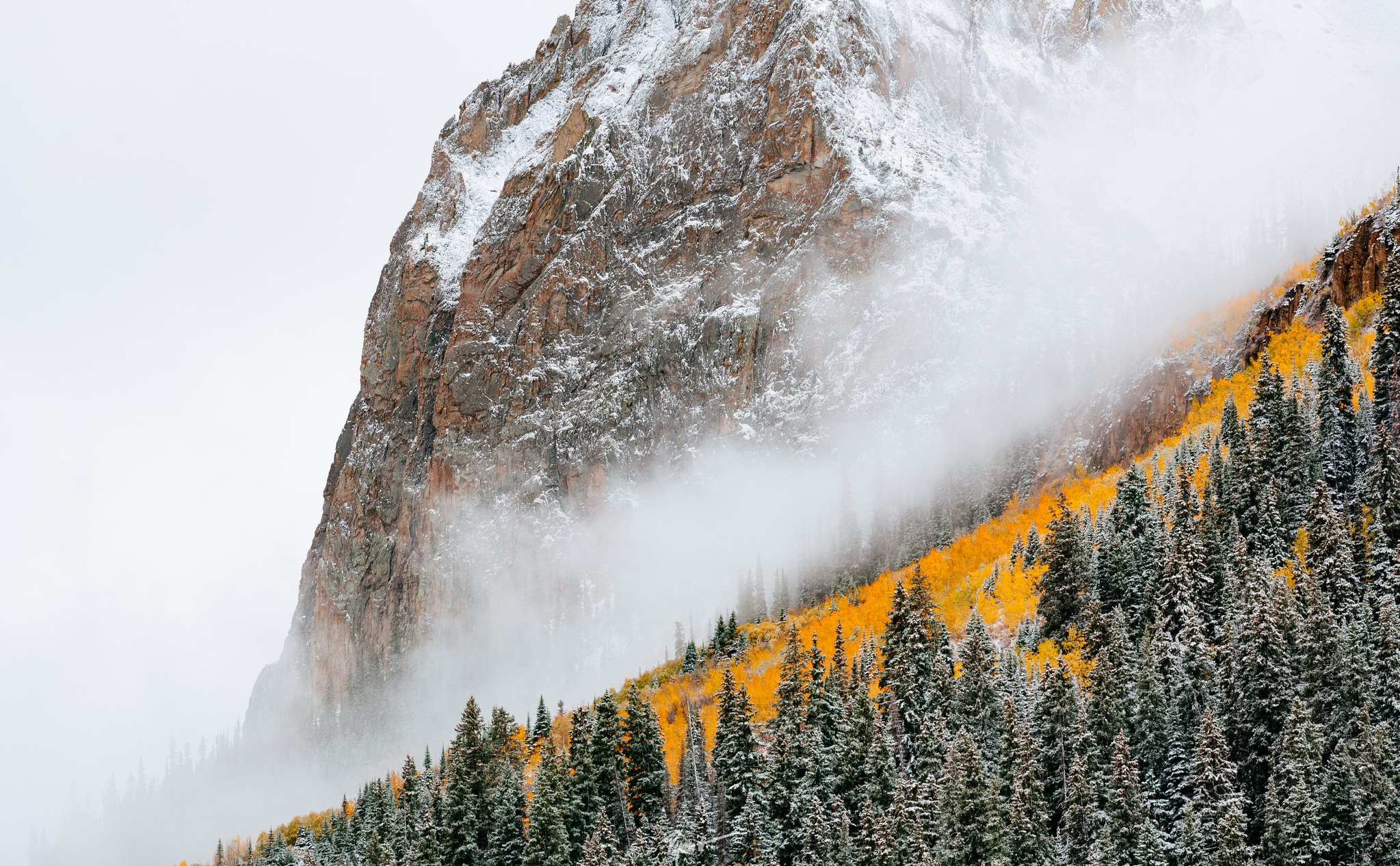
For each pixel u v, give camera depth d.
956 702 97.69
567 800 107.75
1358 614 85.25
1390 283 97.88
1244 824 78.19
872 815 91.81
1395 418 95.69
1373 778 75.31
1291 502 97.88
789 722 105.25
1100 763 87.44
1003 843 84.88
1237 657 85.19
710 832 103.25
